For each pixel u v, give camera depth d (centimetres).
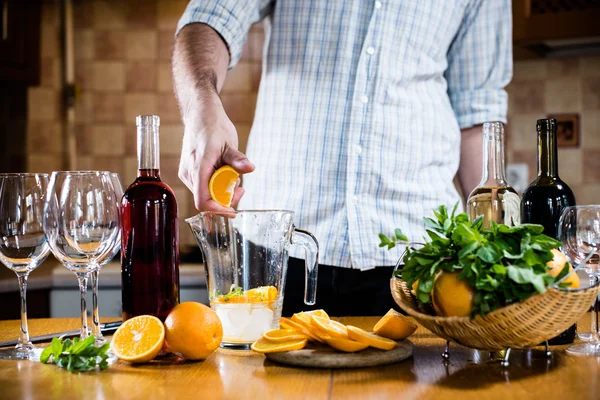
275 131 153
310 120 150
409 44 150
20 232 99
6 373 89
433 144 154
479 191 108
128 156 299
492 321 83
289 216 101
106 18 298
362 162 147
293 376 86
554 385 81
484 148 109
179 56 137
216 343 94
